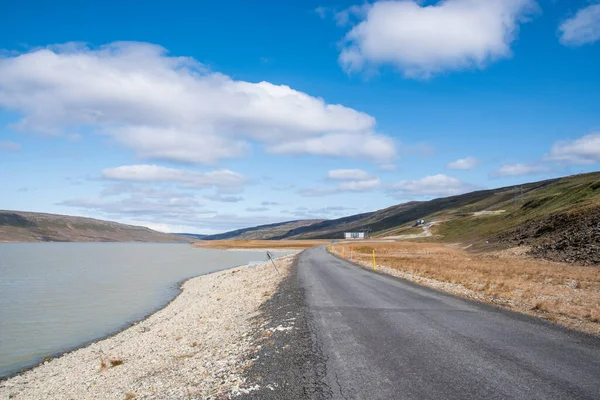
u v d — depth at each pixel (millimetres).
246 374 7438
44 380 13000
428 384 6340
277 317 12844
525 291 17234
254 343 10008
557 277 23250
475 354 7941
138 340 16969
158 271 58219
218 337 12766
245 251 131625
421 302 14711
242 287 28219
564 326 10477
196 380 7969
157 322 21469
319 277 25000
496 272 26562
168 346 14094
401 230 191375
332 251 72500
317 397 5957
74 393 10617
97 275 52156
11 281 44781
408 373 6883
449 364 7324
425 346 8586
